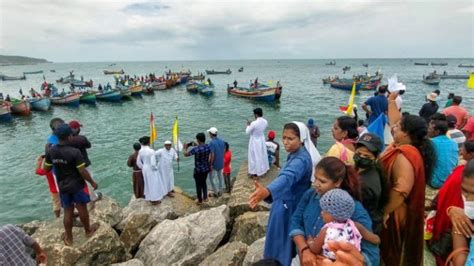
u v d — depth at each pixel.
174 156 9.93
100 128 28.73
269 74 114.69
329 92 51.78
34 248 4.21
